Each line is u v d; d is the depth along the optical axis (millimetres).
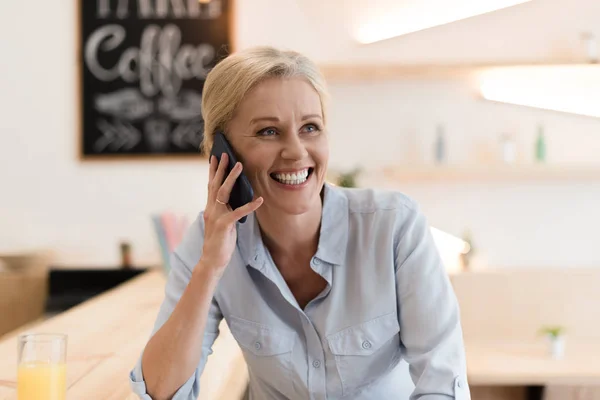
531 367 3010
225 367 1731
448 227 3559
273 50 1276
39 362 1236
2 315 3266
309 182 1287
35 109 3512
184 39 3496
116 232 3527
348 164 3553
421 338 1330
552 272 3424
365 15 3488
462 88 3533
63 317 2295
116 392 1459
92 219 3525
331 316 1386
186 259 1438
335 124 3553
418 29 3482
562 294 3422
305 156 1255
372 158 3549
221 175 1297
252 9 3496
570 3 3463
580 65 3311
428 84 3535
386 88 3545
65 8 3498
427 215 3564
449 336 1307
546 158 3516
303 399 1449
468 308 3414
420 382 1270
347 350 1386
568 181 3543
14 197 3525
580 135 3506
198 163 3518
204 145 1401
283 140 1259
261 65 1242
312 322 1402
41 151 3523
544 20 3471
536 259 3557
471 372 2930
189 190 3521
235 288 1425
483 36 3477
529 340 3414
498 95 3518
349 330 1383
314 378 1421
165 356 1282
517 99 3510
